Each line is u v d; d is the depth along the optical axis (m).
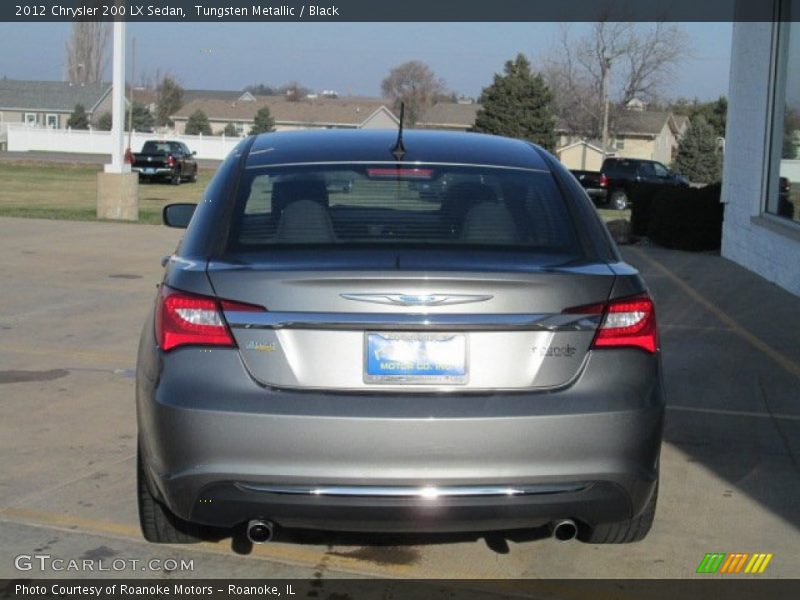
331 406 3.63
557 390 3.72
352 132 5.12
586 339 3.76
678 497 5.28
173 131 80.50
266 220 4.17
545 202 4.38
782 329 9.96
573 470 3.69
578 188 4.58
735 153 15.55
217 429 3.64
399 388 3.67
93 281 12.16
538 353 3.72
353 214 4.20
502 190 4.42
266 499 3.65
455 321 3.67
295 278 3.69
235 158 4.70
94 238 16.67
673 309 11.09
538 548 4.61
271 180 4.43
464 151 4.79
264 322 3.68
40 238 16.44
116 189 20.27
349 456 3.62
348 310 3.67
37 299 10.88
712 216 16.92
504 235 4.15
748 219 14.68
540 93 54.50
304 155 4.67
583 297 3.77
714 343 9.22
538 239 4.15
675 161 64.81
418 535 4.70
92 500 5.05
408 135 5.04
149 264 13.75
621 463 3.74
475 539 4.68
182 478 3.71
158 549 4.51
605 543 4.56
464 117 75.31
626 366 3.80
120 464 5.59
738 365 8.34
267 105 85.62
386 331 3.67
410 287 3.67
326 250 3.96
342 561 4.44
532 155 4.86
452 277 3.68
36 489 5.19
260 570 4.33
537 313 3.71
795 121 13.04
